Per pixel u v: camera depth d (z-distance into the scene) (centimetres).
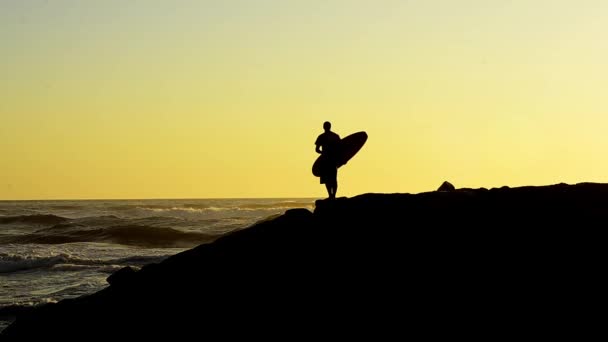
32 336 1822
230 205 12344
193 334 1659
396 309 1573
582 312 1491
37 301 2859
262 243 1842
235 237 1895
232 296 1711
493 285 1588
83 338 1756
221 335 1634
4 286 3409
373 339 1522
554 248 1664
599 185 1938
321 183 2070
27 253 4578
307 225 1873
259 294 1695
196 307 1717
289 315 1627
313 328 1583
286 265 1752
